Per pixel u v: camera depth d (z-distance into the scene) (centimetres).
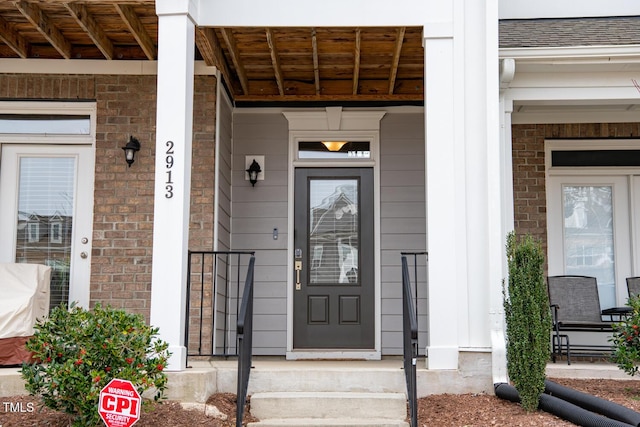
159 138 507
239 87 739
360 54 667
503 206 602
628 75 611
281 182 736
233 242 730
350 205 738
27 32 639
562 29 665
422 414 469
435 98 540
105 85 661
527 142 730
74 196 668
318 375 505
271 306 721
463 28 546
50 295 655
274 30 609
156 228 498
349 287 725
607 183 735
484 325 521
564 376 568
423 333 715
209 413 455
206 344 620
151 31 627
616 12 726
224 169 692
